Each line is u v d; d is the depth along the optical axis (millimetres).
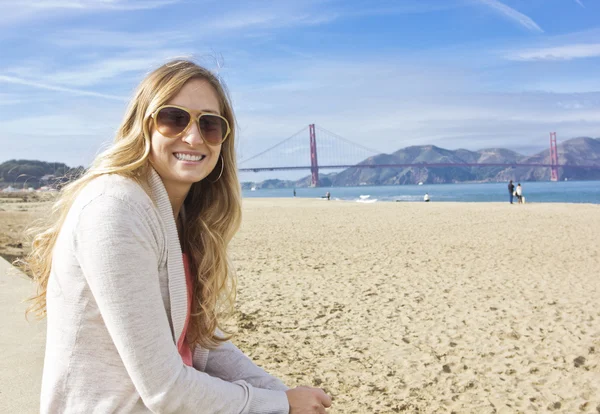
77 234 1102
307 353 4379
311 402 1396
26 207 19297
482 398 3502
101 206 1110
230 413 1223
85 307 1122
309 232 15227
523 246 11727
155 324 1120
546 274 8250
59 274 1148
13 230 12211
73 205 1167
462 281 7676
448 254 10578
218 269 1526
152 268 1152
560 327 5203
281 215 23109
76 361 1133
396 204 31453
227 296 1672
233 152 1523
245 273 8344
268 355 4293
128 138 1282
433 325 5305
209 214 1531
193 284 1512
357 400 3400
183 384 1141
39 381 2578
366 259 9938
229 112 1458
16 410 2256
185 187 1391
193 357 1562
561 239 12875
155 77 1317
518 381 3822
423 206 28266
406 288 7156
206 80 1360
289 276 8086
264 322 5352
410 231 15227
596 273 8305
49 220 1378
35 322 3555
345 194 103625
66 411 1146
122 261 1080
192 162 1314
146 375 1098
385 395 3508
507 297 6594
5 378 2604
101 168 1252
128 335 1080
